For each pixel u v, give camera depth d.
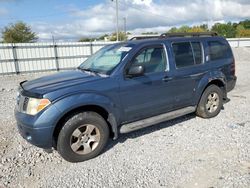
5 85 12.87
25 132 3.38
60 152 3.45
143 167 3.33
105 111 3.77
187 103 4.81
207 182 2.92
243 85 8.99
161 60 4.32
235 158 3.45
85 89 3.48
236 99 6.81
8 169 3.42
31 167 3.47
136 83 3.94
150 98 4.16
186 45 4.75
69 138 3.42
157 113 4.38
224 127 4.66
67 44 20.12
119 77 3.79
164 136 4.35
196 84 4.84
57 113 3.24
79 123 3.46
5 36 40.72
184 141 4.10
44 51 19.33
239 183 2.85
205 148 3.81
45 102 3.23
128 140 4.24
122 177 3.11
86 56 21.16
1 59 17.78
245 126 4.68
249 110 5.72
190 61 4.78
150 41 4.27
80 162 3.57
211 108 5.18
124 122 3.98
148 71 4.15
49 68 19.81
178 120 5.14
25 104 3.40
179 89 4.56
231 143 3.95
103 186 2.94
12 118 5.87
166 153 3.70
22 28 41.34
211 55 5.19
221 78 5.23
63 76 4.01
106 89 3.63
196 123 4.94
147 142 4.13
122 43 4.50
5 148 4.11
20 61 18.55
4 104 7.64
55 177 3.19
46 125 3.21
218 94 5.23
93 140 3.64
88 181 3.06
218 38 5.46
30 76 17.55
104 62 4.25
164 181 2.98
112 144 4.11
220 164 3.31
